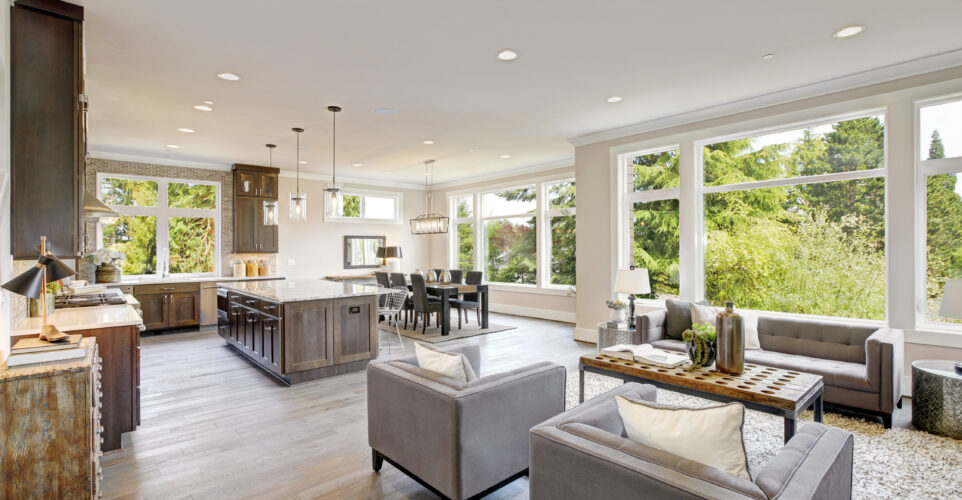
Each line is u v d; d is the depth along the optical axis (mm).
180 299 6789
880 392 3127
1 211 2020
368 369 2637
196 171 7496
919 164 3752
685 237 5059
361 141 6168
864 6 2760
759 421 3314
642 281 4465
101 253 6066
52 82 2467
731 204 4840
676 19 2904
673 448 1467
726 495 1193
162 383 4336
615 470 1382
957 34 3156
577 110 4852
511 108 4754
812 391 2559
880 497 2293
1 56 2072
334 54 3381
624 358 3176
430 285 6762
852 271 4121
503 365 4941
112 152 6715
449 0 2643
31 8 2404
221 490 2441
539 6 2725
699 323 4234
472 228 9578
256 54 3361
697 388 2645
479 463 2113
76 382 1838
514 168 8406
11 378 1731
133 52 3297
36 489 1780
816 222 4320
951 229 3656
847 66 3721
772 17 2891
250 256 7996
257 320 4781
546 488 1592
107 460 2781
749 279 4707
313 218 8734
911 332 3736
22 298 2957
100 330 2871
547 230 8234
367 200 9555
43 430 1786
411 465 2301
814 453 1438
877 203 3992
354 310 4742
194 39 3102
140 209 7074
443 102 4527
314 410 3627
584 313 6094
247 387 4215
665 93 4340
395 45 3242
